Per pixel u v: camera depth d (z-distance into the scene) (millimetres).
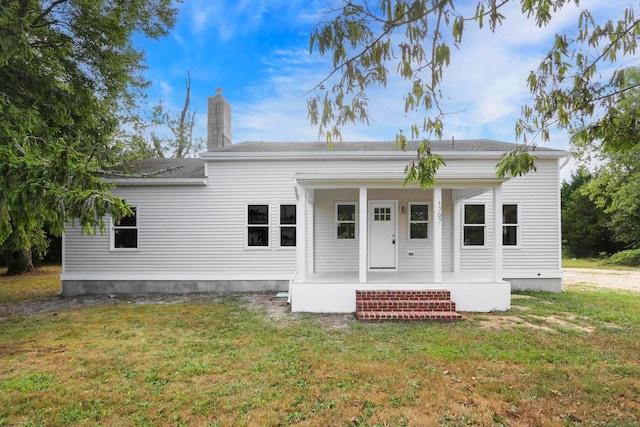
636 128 3820
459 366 4465
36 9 7086
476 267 10203
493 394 3719
